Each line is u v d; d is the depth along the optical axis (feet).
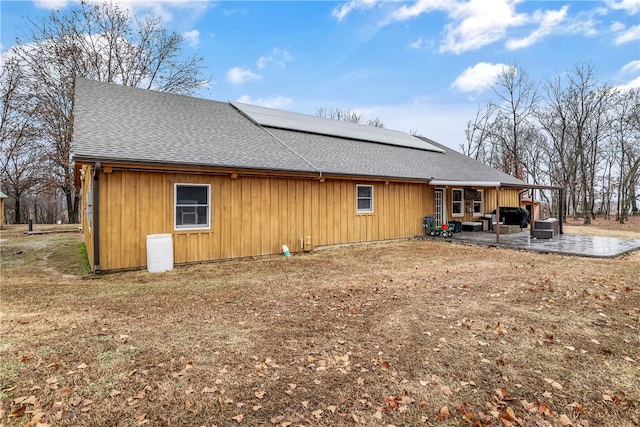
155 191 26.18
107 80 77.77
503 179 55.47
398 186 43.73
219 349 11.93
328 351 11.96
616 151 94.63
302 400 9.12
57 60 69.26
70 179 73.36
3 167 76.02
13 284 21.43
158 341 12.44
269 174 31.19
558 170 97.91
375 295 18.92
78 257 32.50
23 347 11.63
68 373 10.09
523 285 20.71
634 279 21.98
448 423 8.33
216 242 29.09
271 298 18.35
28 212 109.50
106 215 24.18
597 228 64.44
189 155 27.35
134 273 24.49
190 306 16.76
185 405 8.78
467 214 53.47
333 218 37.19
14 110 69.92
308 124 50.72
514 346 12.45
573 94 82.84
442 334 13.47
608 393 9.59
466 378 10.33
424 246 38.47
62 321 14.25
